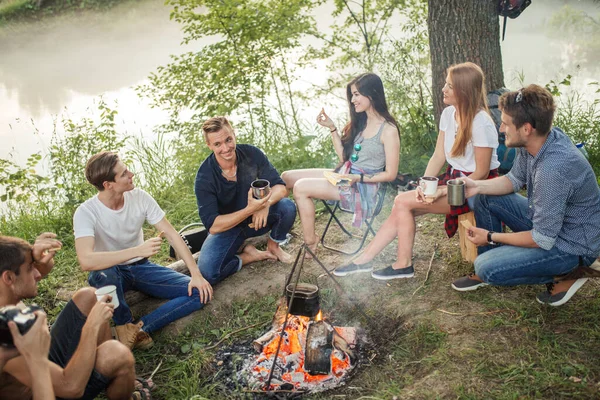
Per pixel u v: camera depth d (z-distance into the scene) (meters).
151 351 3.67
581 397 2.63
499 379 2.83
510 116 3.06
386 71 6.70
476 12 5.46
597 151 5.61
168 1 7.02
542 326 3.20
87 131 6.51
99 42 17.86
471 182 3.60
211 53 7.13
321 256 4.58
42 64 15.77
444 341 3.22
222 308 4.00
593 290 3.48
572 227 3.12
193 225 5.18
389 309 3.72
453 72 3.69
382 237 3.97
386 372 3.17
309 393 3.13
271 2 7.24
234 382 3.29
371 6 7.79
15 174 5.81
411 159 6.13
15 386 2.41
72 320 2.80
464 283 3.70
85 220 3.58
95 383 2.64
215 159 4.14
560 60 10.23
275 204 4.42
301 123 7.64
